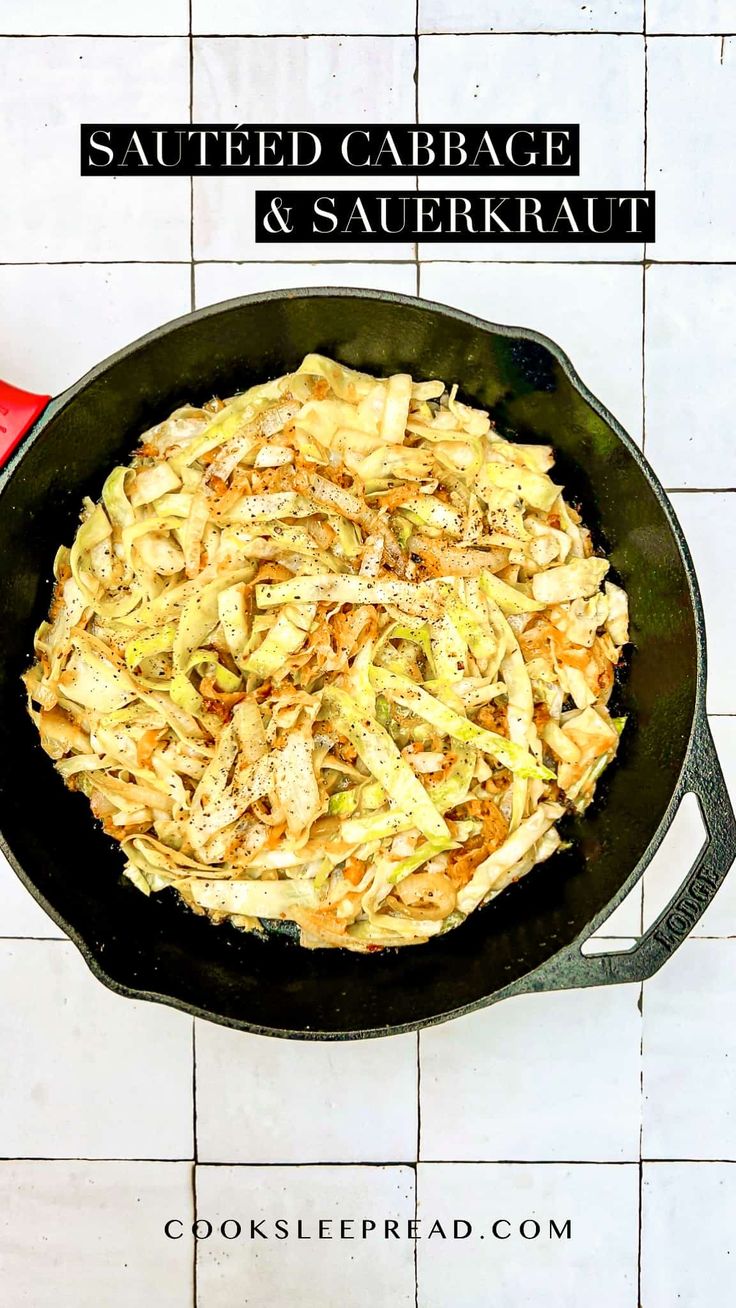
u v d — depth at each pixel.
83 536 0.53
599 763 0.53
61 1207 0.58
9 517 0.49
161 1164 0.58
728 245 0.57
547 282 0.57
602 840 0.54
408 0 0.57
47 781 0.54
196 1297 0.58
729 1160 0.58
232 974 0.54
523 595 0.52
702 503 0.57
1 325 0.57
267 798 0.52
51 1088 0.58
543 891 0.54
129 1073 0.58
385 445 0.52
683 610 0.48
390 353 0.52
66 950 0.58
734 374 0.57
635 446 0.48
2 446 0.48
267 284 0.57
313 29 0.57
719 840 0.47
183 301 0.57
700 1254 0.58
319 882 0.52
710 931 0.58
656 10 0.57
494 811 0.53
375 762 0.51
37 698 0.53
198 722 0.52
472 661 0.52
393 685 0.51
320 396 0.52
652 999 0.58
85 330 0.57
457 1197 0.58
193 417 0.54
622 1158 0.58
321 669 0.51
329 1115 0.58
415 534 0.53
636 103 0.57
